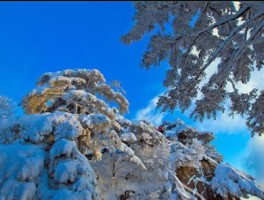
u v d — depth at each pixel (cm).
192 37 557
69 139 944
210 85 683
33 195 830
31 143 950
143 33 532
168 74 688
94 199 854
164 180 1447
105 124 1105
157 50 583
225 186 1602
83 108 1402
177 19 498
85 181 847
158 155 1474
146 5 453
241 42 536
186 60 632
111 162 1391
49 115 1014
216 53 555
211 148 2120
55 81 1472
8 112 1739
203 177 1683
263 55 639
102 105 1363
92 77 1697
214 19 515
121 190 1390
